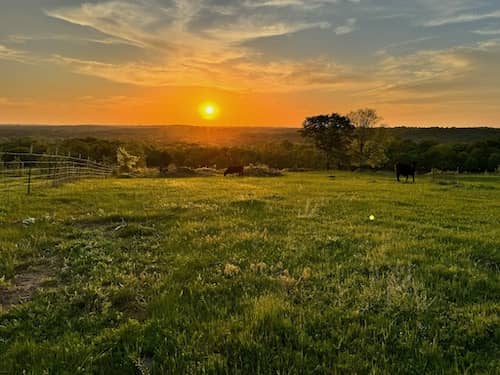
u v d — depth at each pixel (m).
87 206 15.78
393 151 103.62
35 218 12.25
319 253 8.59
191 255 8.26
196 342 4.49
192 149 115.25
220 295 6.04
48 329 5.01
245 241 9.53
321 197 21.33
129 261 7.95
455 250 8.94
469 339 4.71
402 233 10.90
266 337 4.55
